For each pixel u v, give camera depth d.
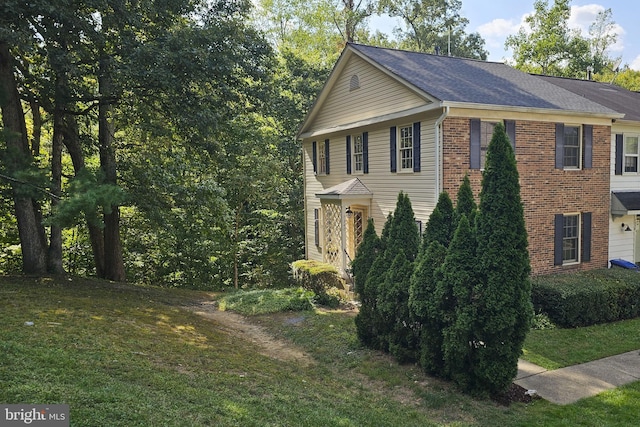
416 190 13.73
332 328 10.97
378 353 9.21
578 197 14.60
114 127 17.03
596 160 14.86
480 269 7.12
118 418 4.54
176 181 17.59
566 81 19.52
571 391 7.57
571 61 36.31
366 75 15.91
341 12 33.69
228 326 11.41
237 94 14.28
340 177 18.06
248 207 24.06
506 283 6.99
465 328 7.07
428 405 6.98
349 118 17.14
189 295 16.08
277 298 13.98
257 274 24.06
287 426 5.19
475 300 7.16
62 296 10.41
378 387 7.73
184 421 4.76
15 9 9.55
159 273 22.73
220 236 22.14
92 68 12.40
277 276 24.14
